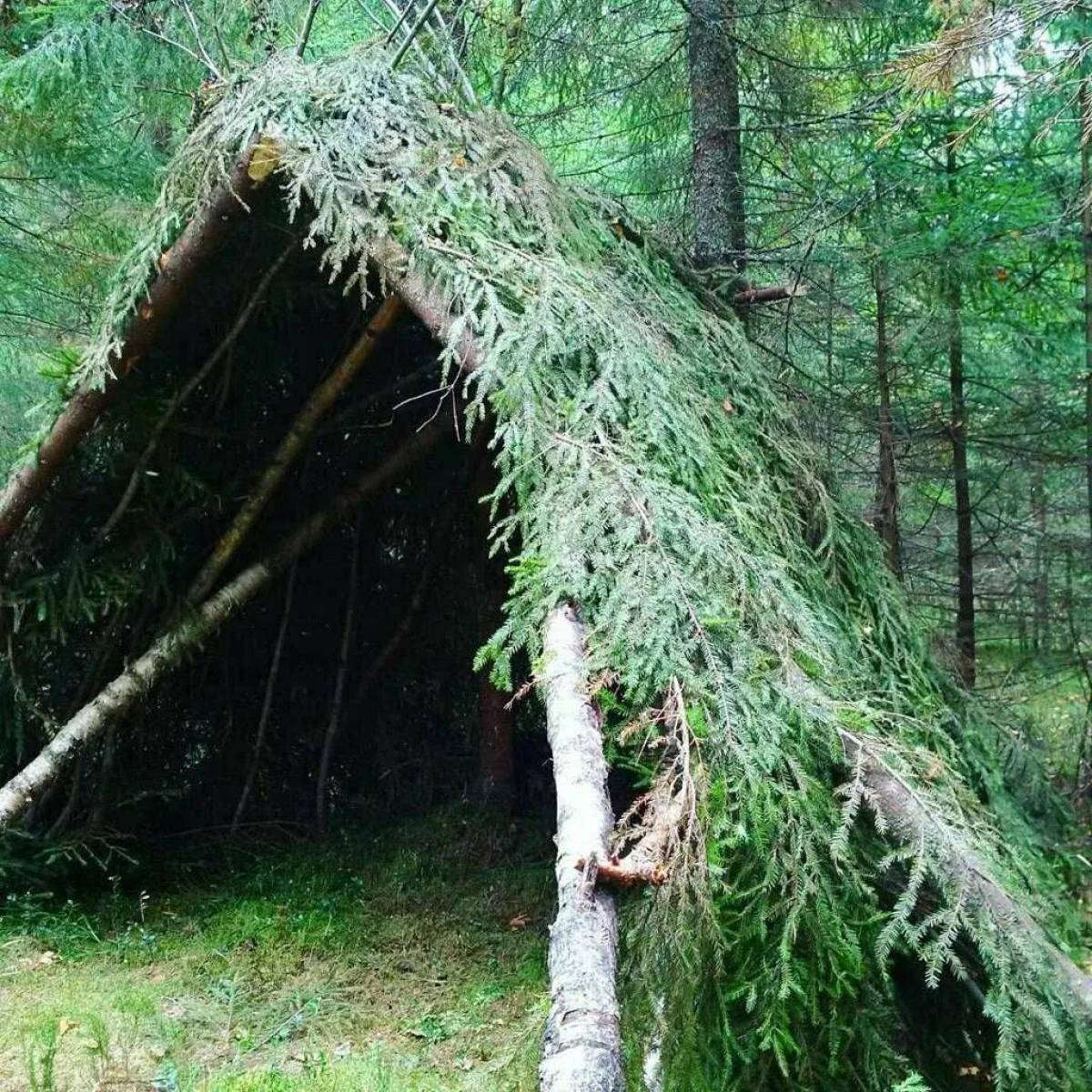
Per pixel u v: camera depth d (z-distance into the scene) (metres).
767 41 7.08
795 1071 2.54
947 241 6.07
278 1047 3.37
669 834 2.31
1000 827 4.27
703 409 4.04
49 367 4.56
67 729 4.64
